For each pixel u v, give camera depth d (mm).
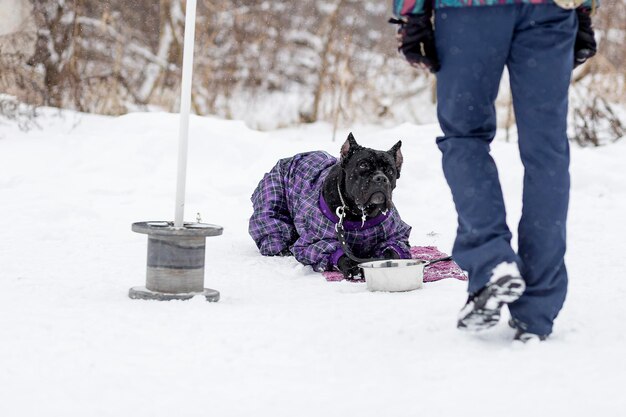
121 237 8602
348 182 7016
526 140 4301
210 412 3258
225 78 22859
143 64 22547
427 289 6246
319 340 4387
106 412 3238
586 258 7727
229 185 12219
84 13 21109
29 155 13539
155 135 13758
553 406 3318
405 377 3742
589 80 22062
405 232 7496
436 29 4336
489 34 4191
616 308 5211
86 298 5512
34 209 9992
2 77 17844
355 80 22688
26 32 19984
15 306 5121
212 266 7191
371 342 4355
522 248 4340
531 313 4324
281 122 22781
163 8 22656
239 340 4352
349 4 23922
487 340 4418
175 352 4117
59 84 19703
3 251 7492
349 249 7035
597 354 4086
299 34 24016
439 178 13164
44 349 4102
